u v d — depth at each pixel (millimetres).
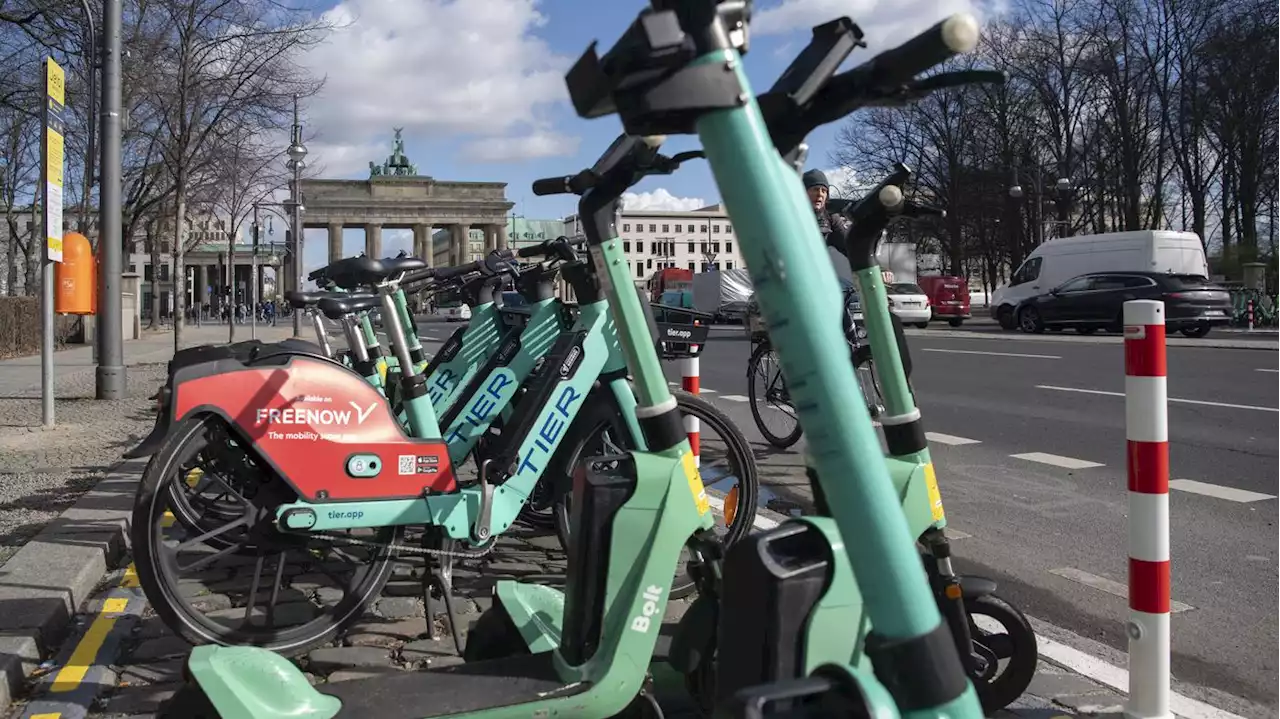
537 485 4723
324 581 4492
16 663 3316
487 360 4703
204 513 4199
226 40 15078
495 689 2281
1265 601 4395
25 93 16359
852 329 5191
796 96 1437
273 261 63062
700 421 4613
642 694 2338
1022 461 7527
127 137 18844
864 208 2373
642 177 2145
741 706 1388
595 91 1198
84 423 9438
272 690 2158
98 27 13586
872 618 1175
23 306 22578
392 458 3537
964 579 2863
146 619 4047
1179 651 3844
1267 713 3260
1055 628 4055
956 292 33312
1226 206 42781
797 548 1856
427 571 3615
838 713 1393
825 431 1138
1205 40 37688
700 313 5234
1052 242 28172
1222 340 20344
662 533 2236
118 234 11656
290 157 22672
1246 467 7109
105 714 3168
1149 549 2953
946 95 45531
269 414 3391
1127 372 2986
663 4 1174
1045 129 44781
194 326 49844
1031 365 14547
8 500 5895
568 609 2346
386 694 2266
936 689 1160
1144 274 23531
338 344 14844
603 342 4023
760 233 1132
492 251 5047
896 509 1153
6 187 29344
